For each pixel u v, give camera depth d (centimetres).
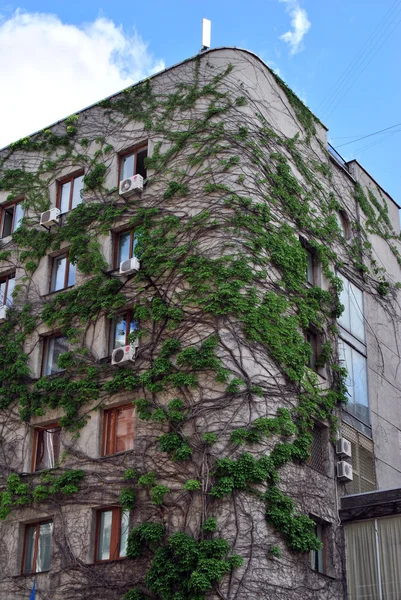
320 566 2780
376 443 3353
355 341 3459
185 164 3145
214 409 2631
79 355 3002
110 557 2639
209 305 2775
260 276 2884
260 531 2489
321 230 3419
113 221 3209
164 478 2605
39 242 3394
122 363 2845
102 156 3425
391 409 3566
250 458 2539
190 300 2831
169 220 3030
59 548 2725
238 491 2505
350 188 3859
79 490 2769
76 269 3222
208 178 3066
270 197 3138
